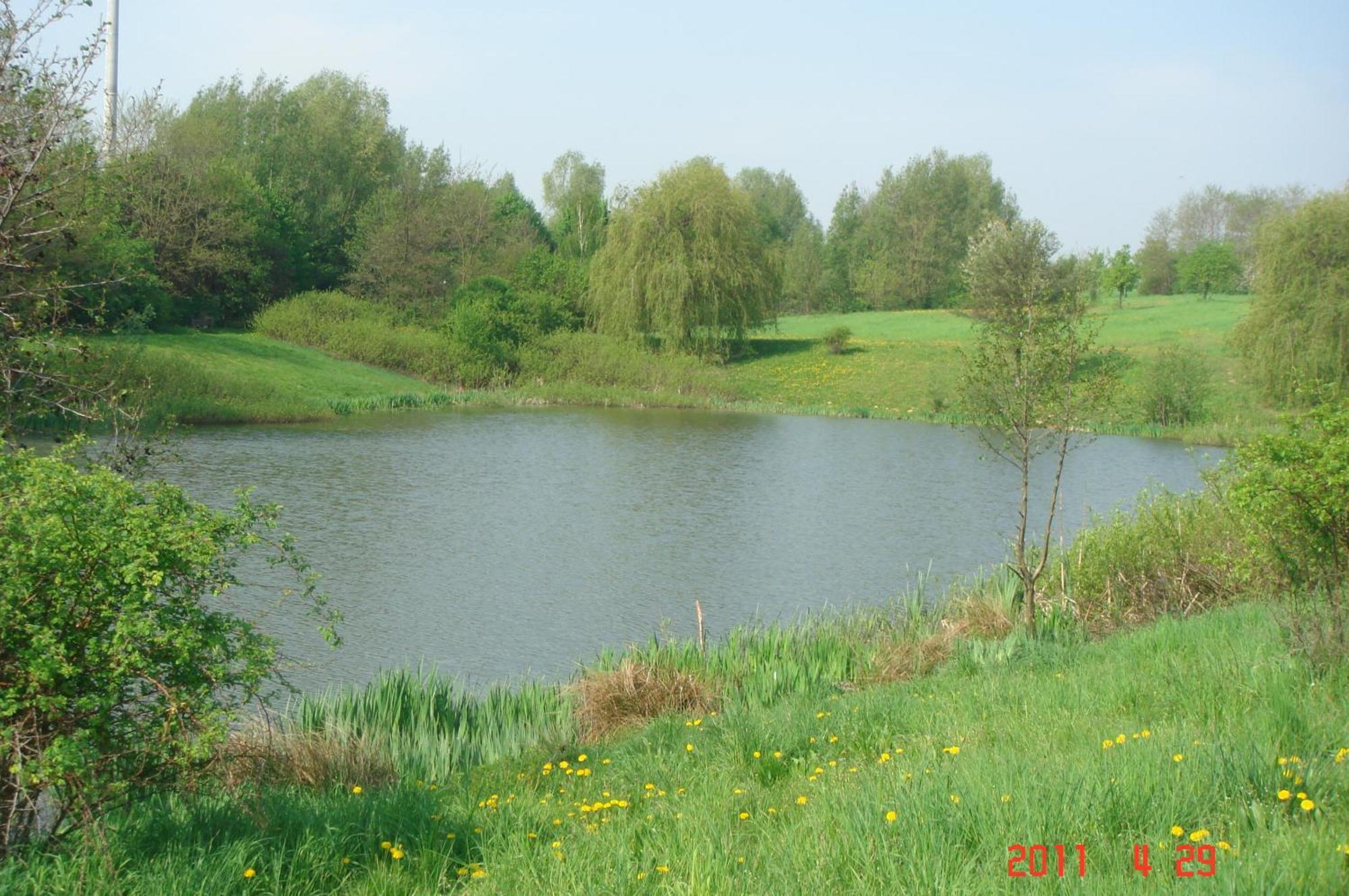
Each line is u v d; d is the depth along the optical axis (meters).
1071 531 23.69
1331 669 7.49
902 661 12.13
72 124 8.47
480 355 55.59
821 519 24.77
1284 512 8.98
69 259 11.28
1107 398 13.07
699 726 9.68
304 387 45.75
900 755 7.17
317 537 20.56
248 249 59.19
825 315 99.00
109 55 24.59
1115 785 5.26
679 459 34.78
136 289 44.84
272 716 10.15
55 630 5.01
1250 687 7.62
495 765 9.14
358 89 77.50
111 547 5.13
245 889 4.77
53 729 5.13
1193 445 42.22
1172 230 120.06
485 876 5.30
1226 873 4.08
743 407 53.09
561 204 107.75
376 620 15.25
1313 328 44.44
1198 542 14.48
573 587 17.69
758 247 64.06
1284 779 5.22
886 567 19.83
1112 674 8.96
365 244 67.38
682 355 58.12
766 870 5.02
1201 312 76.19
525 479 29.20
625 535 22.25
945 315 92.31
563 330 60.56
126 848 5.04
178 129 60.03
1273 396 46.25
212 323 57.66
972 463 35.31
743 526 23.67
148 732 5.29
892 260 103.50
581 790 7.80
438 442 36.19
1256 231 49.53
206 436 34.31
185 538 5.38
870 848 4.91
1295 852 4.25
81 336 9.79
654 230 60.12
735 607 16.69
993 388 13.26
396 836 5.91
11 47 7.81
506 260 74.50
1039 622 13.43
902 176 104.25
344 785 8.09
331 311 58.31
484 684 12.55
